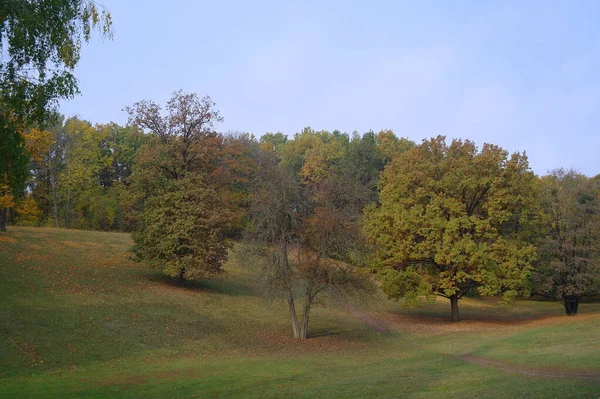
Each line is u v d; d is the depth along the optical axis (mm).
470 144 44156
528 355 23844
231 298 42469
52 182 62812
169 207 40344
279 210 31188
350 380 18281
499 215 40375
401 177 44000
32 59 15617
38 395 15273
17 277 31250
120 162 87062
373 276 42500
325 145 87625
